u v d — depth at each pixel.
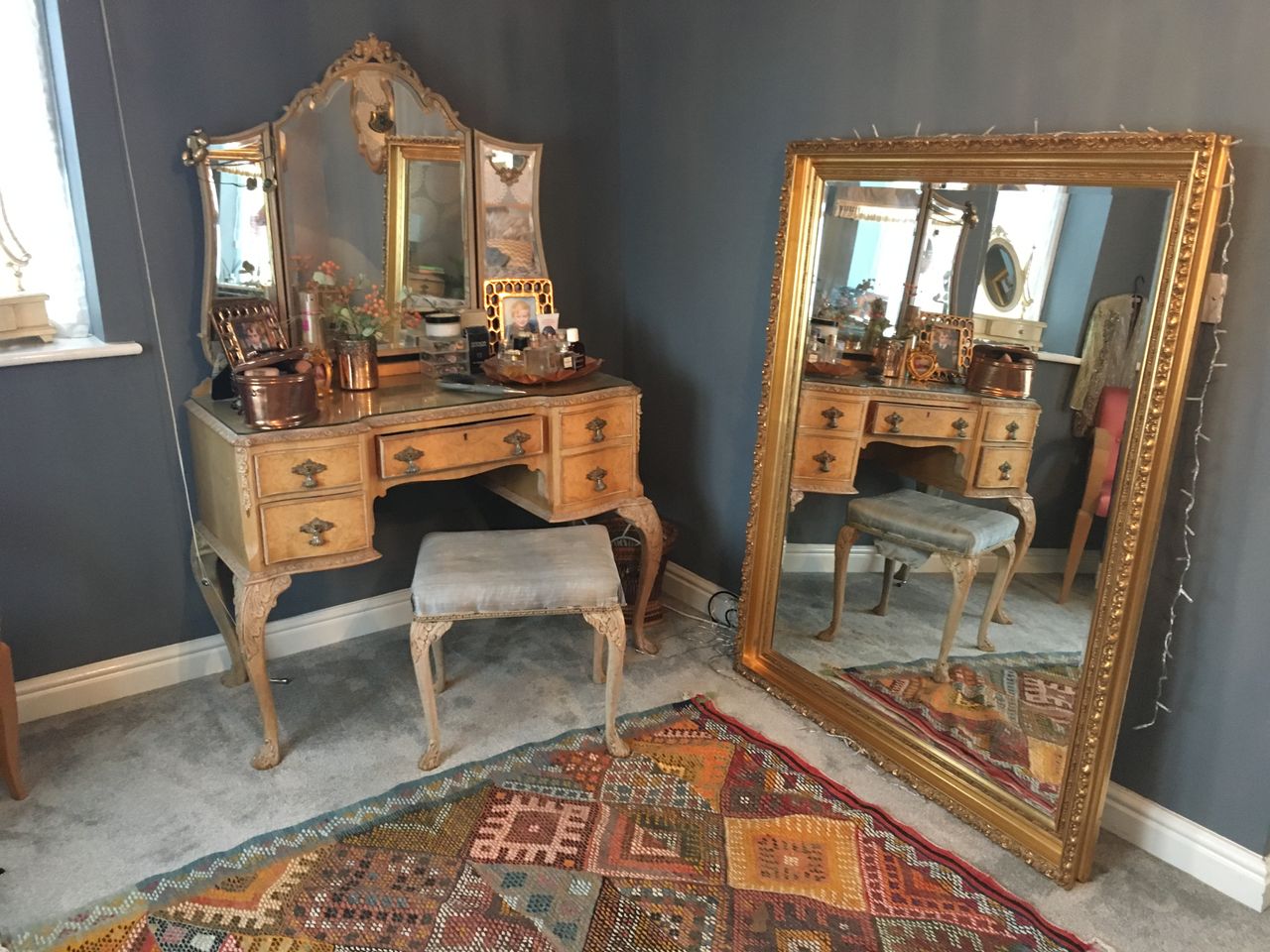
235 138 2.23
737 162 2.55
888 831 2.00
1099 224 1.71
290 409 2.03
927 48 2.05
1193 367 1.73
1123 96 1.75
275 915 1.74
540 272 2.76
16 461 2.18
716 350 2.75
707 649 2.76
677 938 1.71
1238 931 1.76
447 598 2.08
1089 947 1.70
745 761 2.23
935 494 2.09
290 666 2.62
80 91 2.07
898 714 2.23
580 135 2.84
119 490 2.33
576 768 2.19
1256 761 1.78
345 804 2.04
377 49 2.37
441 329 2.49
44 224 2.25
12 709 1.98
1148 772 1.95
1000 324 1.91
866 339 2.18
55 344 2.22
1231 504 1.73
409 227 2.52
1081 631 1.82
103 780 2.11
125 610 2.41
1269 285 1.62
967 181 1.93
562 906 1.78
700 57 2.59
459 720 2.38
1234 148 1.61
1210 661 1.81
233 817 2.00
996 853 1.95
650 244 2.91
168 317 2.30
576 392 2.39
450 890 1.81
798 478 2.41
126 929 1.71
